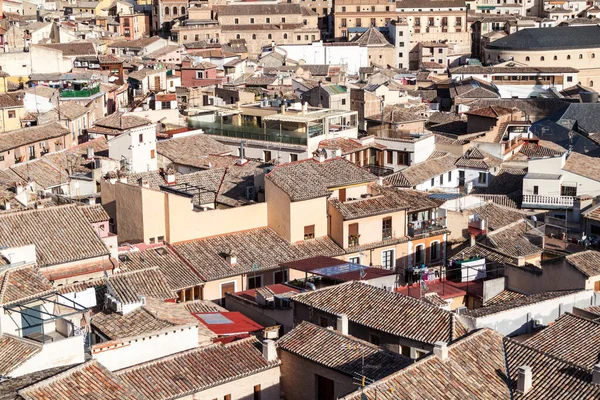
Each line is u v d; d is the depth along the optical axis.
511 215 117.38
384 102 174.62
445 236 111.19
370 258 104.81
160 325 69.44
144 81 198.00
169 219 97.12
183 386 65.62
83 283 81.12
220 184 114.69
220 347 70.38
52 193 115.50
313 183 104.88
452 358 65.56
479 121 168.75
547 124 182.62
